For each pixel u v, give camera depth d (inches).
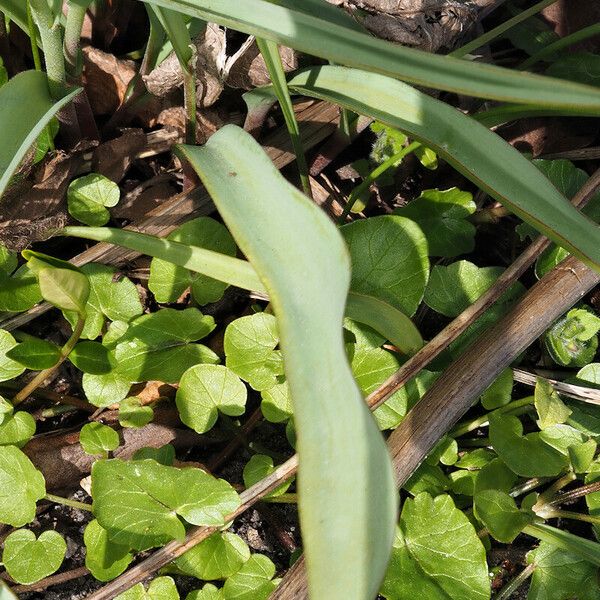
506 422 17.8
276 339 17.4
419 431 16.5
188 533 16.3
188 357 17.6
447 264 20.2
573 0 21.5
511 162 15.3
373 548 12.2
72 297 15.6
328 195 20.2
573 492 17.5
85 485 17.4
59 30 15.9
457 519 16.5
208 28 17.9
